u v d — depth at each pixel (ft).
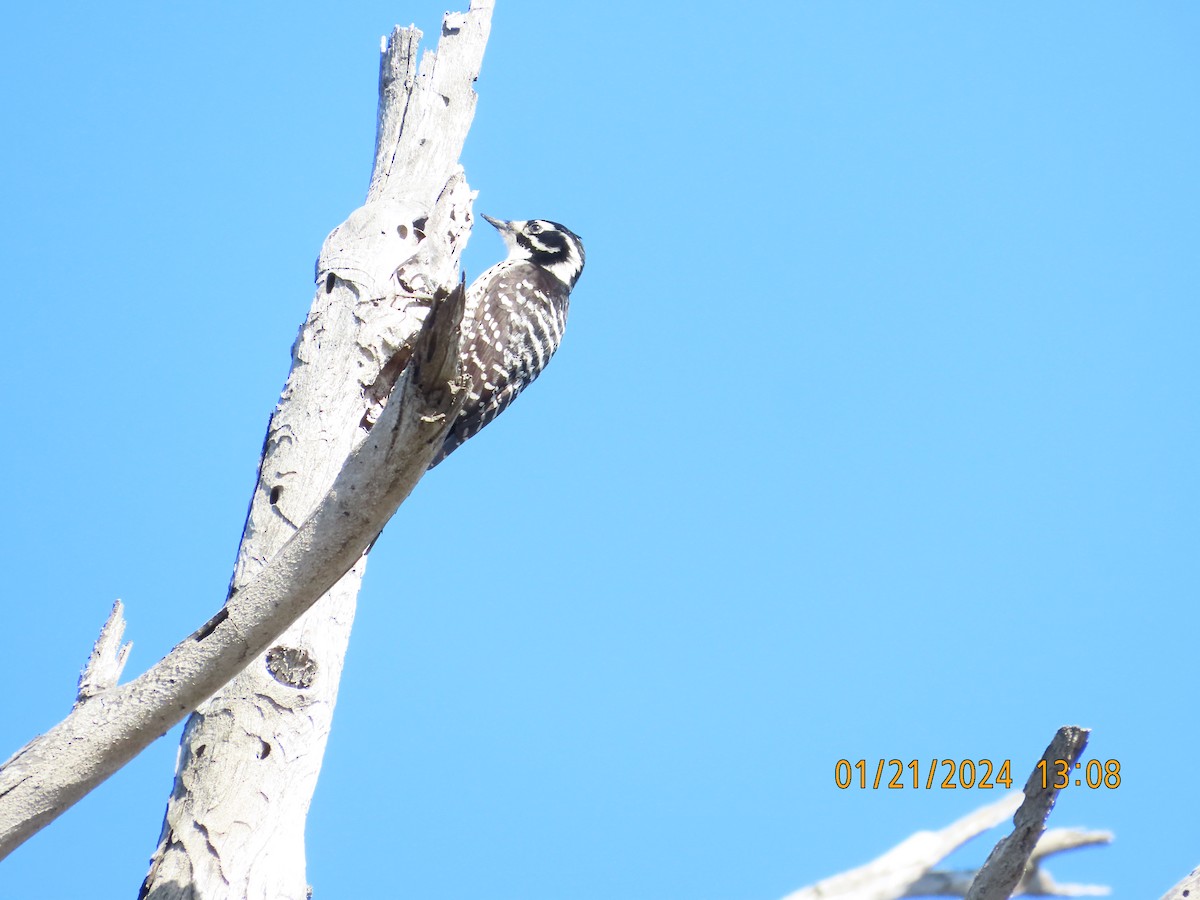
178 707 25.98
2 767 25.73
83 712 26.03
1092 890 25.14
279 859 33.19
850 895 23.61
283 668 35.53
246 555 37.50
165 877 32.32
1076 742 22.33
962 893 23.88
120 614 27.89
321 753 35.42
